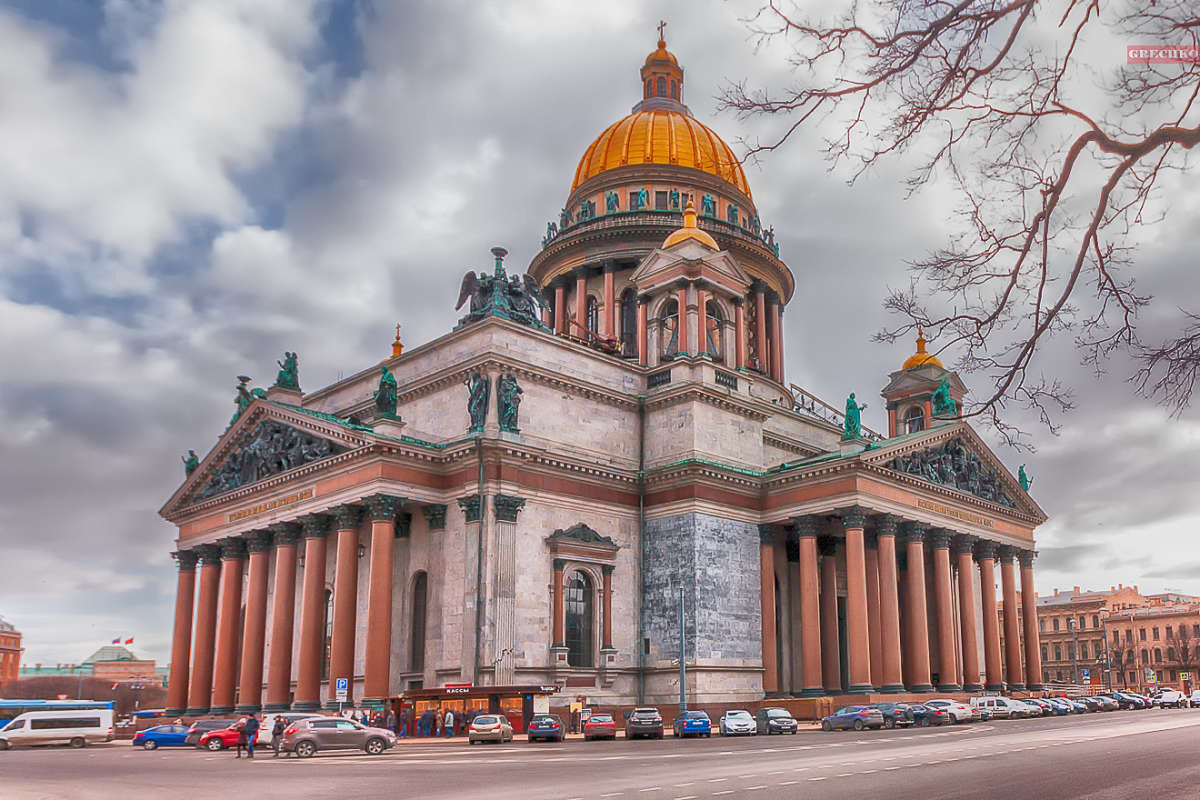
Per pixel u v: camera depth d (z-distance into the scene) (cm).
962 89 1362
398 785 3175
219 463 8512
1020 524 9412
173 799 2930
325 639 7569
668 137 11194
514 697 6041
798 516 7656
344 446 7075
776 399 10131
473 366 7138
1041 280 1463
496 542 6606
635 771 3525
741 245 10669
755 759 3991
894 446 7794
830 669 7925
